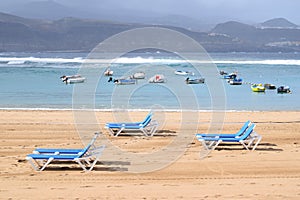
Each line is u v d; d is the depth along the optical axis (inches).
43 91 1353.3
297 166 461.7
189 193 356.2
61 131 682.8
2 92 1321.4
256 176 419.8
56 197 345.4
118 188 375.2
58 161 483.5
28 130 686.5
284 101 1171.9
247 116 853.2
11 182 396.8
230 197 342.6
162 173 435.2
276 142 603.2
